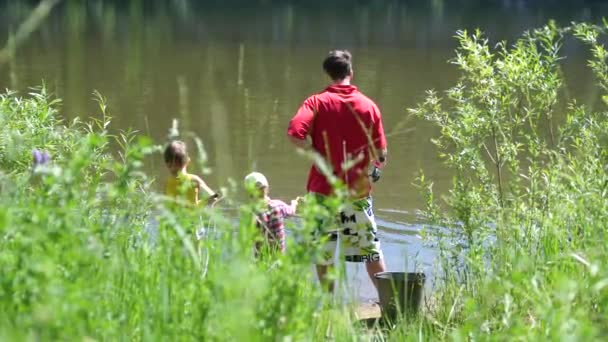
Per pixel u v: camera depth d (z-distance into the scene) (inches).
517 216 463.2
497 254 436.1
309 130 488.7
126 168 294.8
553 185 461.4
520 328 298.0
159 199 309.9
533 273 363.6
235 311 249.4
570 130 490.0
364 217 495.8
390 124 1086.4
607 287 323.6
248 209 292.4
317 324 311.0
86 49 1942.7
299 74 1589.6
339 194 285.6
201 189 519.5
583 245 391.5
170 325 267.7
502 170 794.8
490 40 2054.6
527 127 922.1
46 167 283.9
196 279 287.9
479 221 472.4
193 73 1587.1
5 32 2210.9
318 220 304.0
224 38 2261.3
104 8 3302.2
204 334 263.3
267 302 264.8
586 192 421.7
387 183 796.6
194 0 3762.3
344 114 490.0
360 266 582.2
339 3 3634.4
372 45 2116.1
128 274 295.0
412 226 665.6
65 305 234.8
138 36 2281.0
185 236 287.3
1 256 268.2
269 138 989.2
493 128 496.4
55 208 270.1
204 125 1069.8
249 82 1477.6
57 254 263.0
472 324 325.1
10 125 479.8
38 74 1515.7
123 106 1206.3
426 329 394.3
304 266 275.4
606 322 305.4
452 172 831.7
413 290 450.3
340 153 489.7
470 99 533.3
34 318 228.2
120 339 267.9
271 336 259.8
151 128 1051.9
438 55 1903.3
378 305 501.7
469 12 3115.2
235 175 796.0
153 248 330.3
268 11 3225.9
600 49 509.7
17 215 280.8
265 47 2054.6
